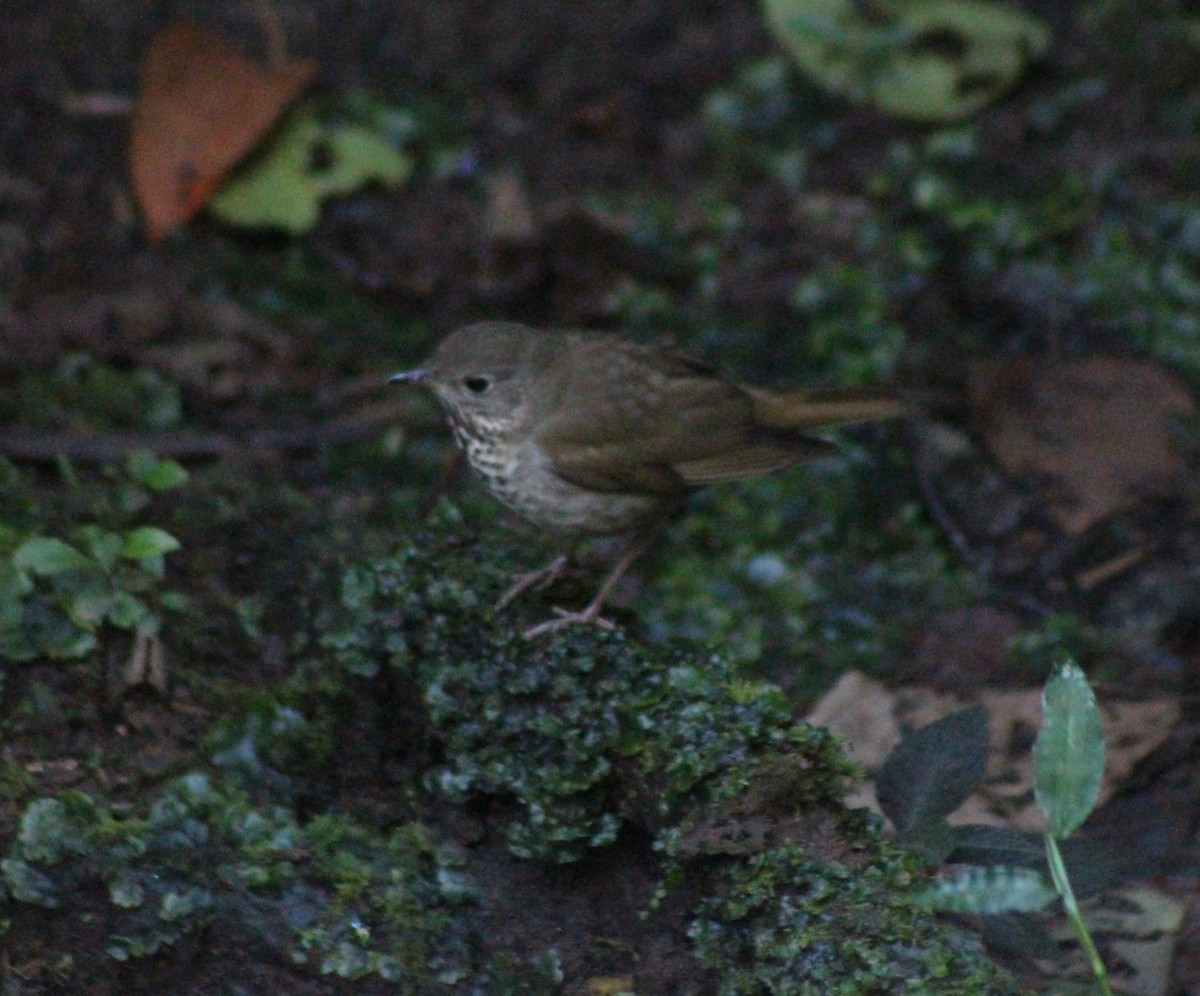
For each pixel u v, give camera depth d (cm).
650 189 1372
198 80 1310
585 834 814
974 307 1285
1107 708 998
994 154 1392
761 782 766
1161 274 1301
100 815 816
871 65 1430
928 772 775
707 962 767
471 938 801
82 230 1297
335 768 889
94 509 999
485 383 890
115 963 777
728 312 1288
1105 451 1174
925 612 1086
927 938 721
